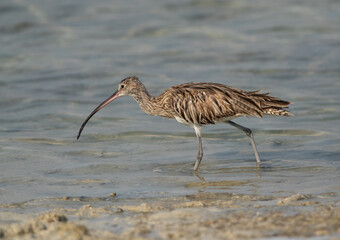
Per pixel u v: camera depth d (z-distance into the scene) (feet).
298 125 57.93
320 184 40.09
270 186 40.09
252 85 71.15
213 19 99.35
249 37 91.04
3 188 41.04
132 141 54.29
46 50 87.56
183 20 99.14
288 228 29.32
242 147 52.13
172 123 60.03
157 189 40.29
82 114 63.10
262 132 56.39
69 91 71.46
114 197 38.40
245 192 38.65
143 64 81.15
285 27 94.58
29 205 36.83
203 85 48.88
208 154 50.16
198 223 30.73
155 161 48.11
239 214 32.32
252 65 79.10
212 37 91.66
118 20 99.30
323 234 28.22
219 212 32.91
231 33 92.99
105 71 78.28
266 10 102.68
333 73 74.95
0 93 70.33
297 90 68.85
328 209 32.68
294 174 43.24
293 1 107.24
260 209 33.40
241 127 47.93
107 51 86.99
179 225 30.50
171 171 45.29
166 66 80.33
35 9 103.30
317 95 66.80
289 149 50.83
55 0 107.34
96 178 43.50
